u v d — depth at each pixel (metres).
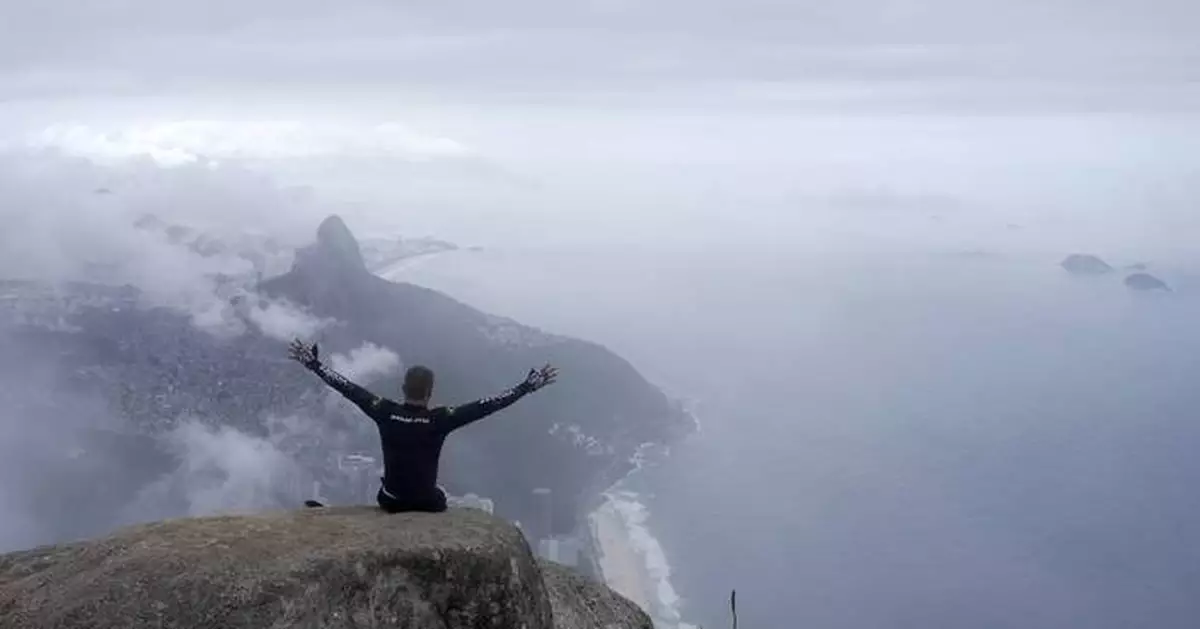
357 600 8.20
